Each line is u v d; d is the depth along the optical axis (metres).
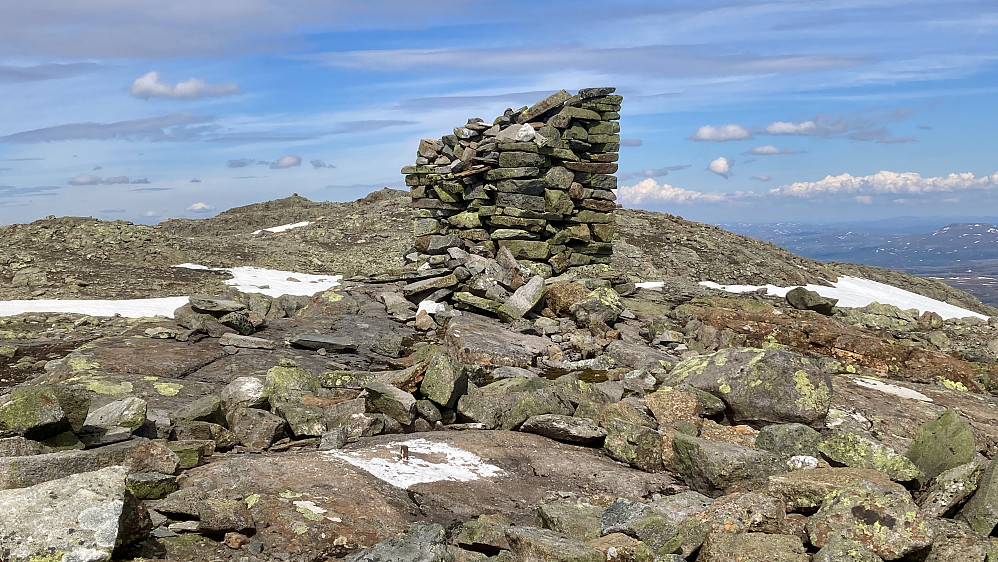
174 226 50.34
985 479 7.65
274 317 18.73
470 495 8.10
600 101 23.16
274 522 6.77
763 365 11.36
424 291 19.97
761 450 8.91
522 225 21.91
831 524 6.93
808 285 33.91
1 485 6.43
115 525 5.62
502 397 11.76
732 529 7.28
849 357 17.09
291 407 10.27
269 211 56.16
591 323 18.38
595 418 10.92
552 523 7.25
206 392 11.71
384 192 57.09
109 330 17.81
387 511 7.27
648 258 34.06
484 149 22.77
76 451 7.29
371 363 15.16
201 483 7.39
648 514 7.07
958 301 38.00
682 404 11.10
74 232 33.81
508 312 18.78
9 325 18.33
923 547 6.64
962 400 13.56
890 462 8.67
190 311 15.95
